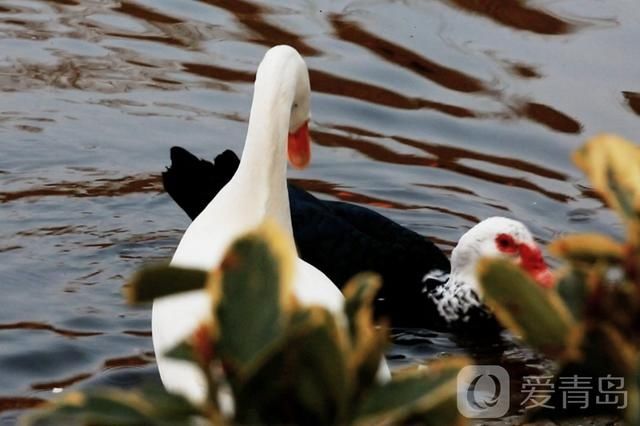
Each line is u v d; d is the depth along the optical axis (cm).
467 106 1409
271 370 241
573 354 244
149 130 1365
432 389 242
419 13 1596
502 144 1349
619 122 1360
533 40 1529
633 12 1592
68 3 1622
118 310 1058
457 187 1286
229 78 1462
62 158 1308
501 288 249
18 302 1064
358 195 1275
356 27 1565
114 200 1245
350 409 244
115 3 1628
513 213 1243
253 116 816
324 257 1099
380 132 1373
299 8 1612
